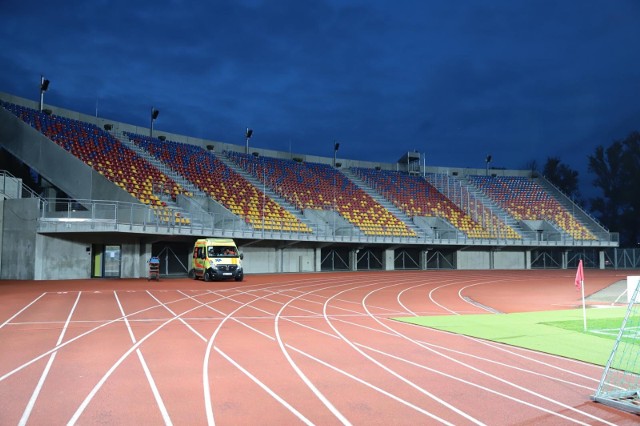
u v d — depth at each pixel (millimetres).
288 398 8039
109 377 9117
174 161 47156
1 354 10938
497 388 8797
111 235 32406
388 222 54094
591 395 8289
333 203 53750
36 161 34875
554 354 11836
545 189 69875
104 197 32875
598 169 79000
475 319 17797
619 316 18875
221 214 38094
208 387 8570
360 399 8055
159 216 33344
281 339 13102
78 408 7406
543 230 59875
